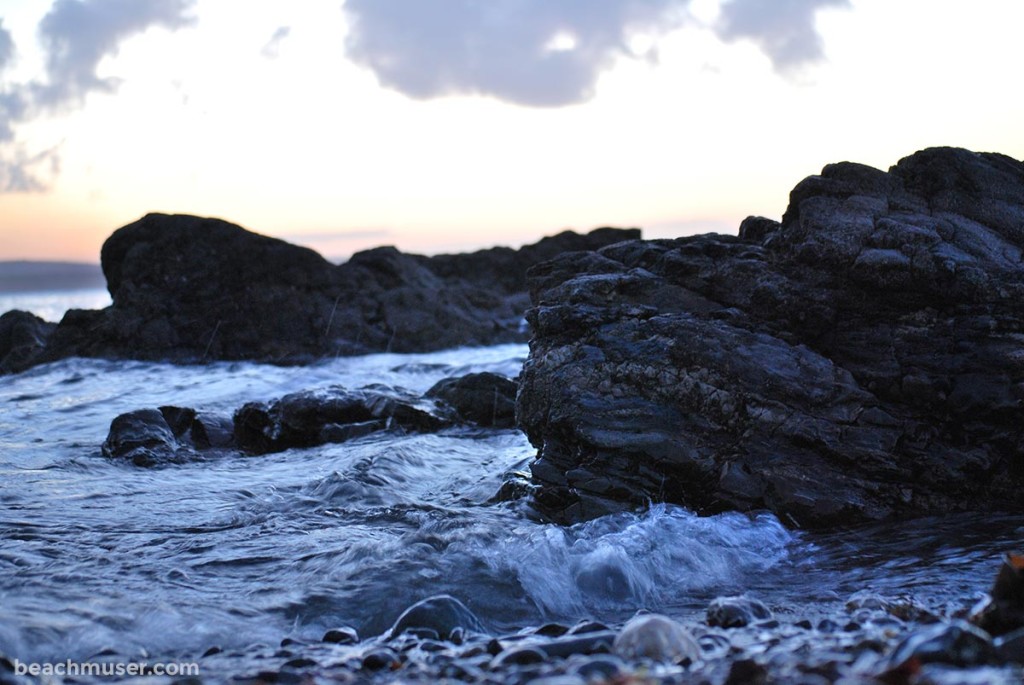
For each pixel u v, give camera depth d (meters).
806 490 8.62
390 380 20.14
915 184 10.12
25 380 21.20
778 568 7.31
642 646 4.09
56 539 7.63
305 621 5.69
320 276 27.47
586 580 6.65
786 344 9.50
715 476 8.87
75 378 21.09
